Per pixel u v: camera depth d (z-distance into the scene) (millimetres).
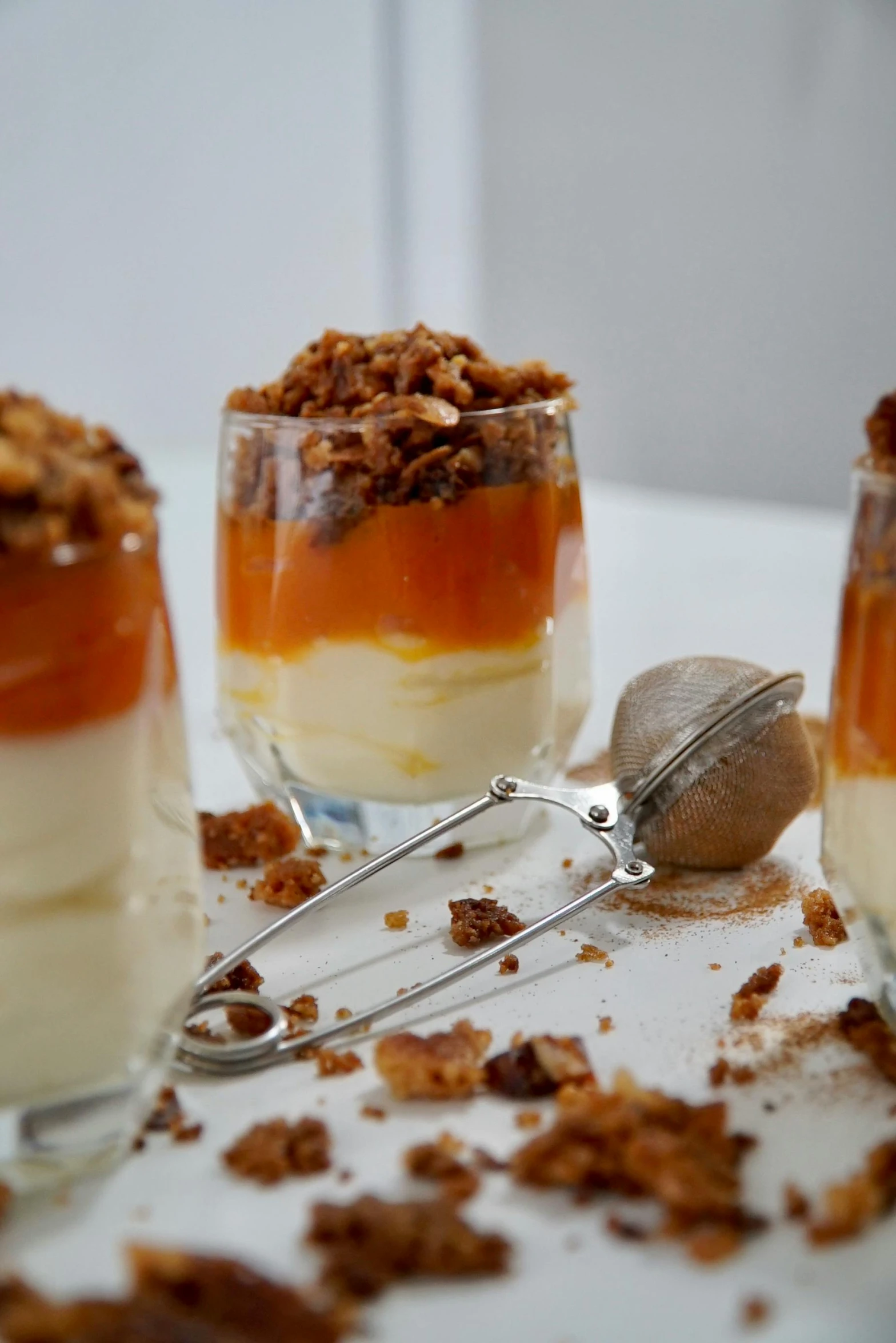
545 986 347
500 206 1246
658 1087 316
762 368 1139
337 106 1221
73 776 281
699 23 1093
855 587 308
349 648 385
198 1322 266
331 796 400
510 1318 271
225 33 1167
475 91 1223
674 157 1136
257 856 402
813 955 357
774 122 1079
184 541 667
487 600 384
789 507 1148
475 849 406
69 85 1146
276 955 363
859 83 1033
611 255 1193
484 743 394
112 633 281
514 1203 290
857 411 1096
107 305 1212
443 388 382
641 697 392
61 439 289
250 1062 322
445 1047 320
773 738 382
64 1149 292
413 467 375
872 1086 315
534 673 395
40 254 1187
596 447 1248
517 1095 314
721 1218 283
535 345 1265
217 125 1187
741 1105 311
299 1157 298
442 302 1297
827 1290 275
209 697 507
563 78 1172
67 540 276
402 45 1212
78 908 284
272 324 1262
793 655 514
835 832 315
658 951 359
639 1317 271
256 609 392
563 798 379
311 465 378
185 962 300
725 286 1139
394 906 381
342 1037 331
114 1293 274
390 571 380
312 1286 275
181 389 1253
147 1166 299
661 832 383
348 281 1272
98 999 287
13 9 1111
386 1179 296
